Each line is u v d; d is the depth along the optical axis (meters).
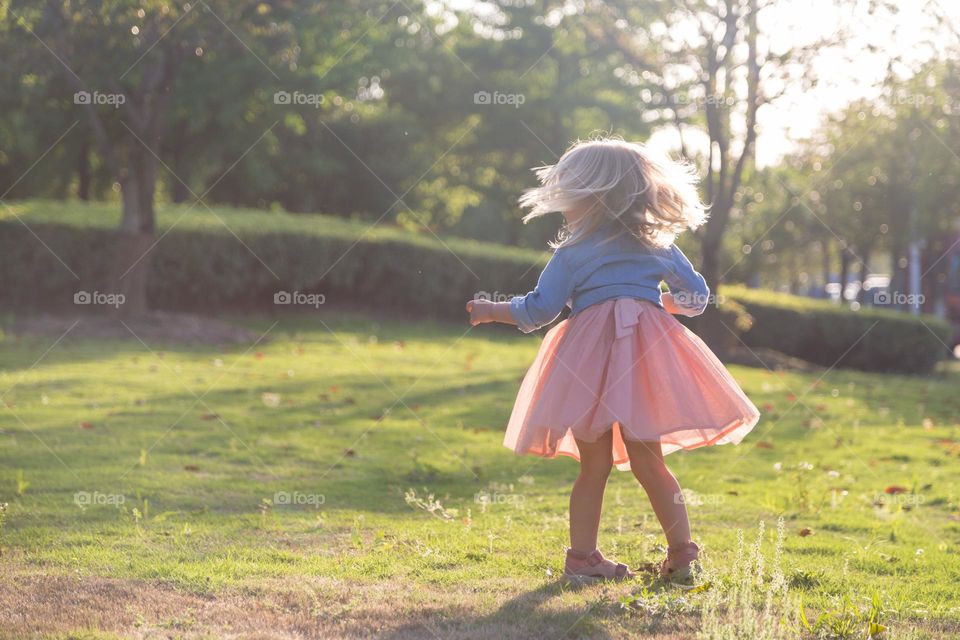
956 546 3.88
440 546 3.45
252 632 2.39
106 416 6.77
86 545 3.32
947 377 16.33
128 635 2.34
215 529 3.65
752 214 22.39
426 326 16.14
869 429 8.12
